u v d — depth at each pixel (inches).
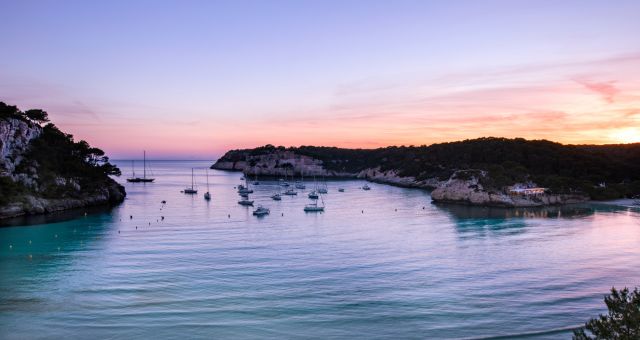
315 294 2025.1
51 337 1596.9
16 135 4940.9
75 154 6053.2
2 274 2331.4
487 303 1926.7
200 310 1833.2
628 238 3297.2
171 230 3703.3
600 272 2388.0
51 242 3142.2
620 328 949.8
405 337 1599.4
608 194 5738.2
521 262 2596.0
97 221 4153.5
